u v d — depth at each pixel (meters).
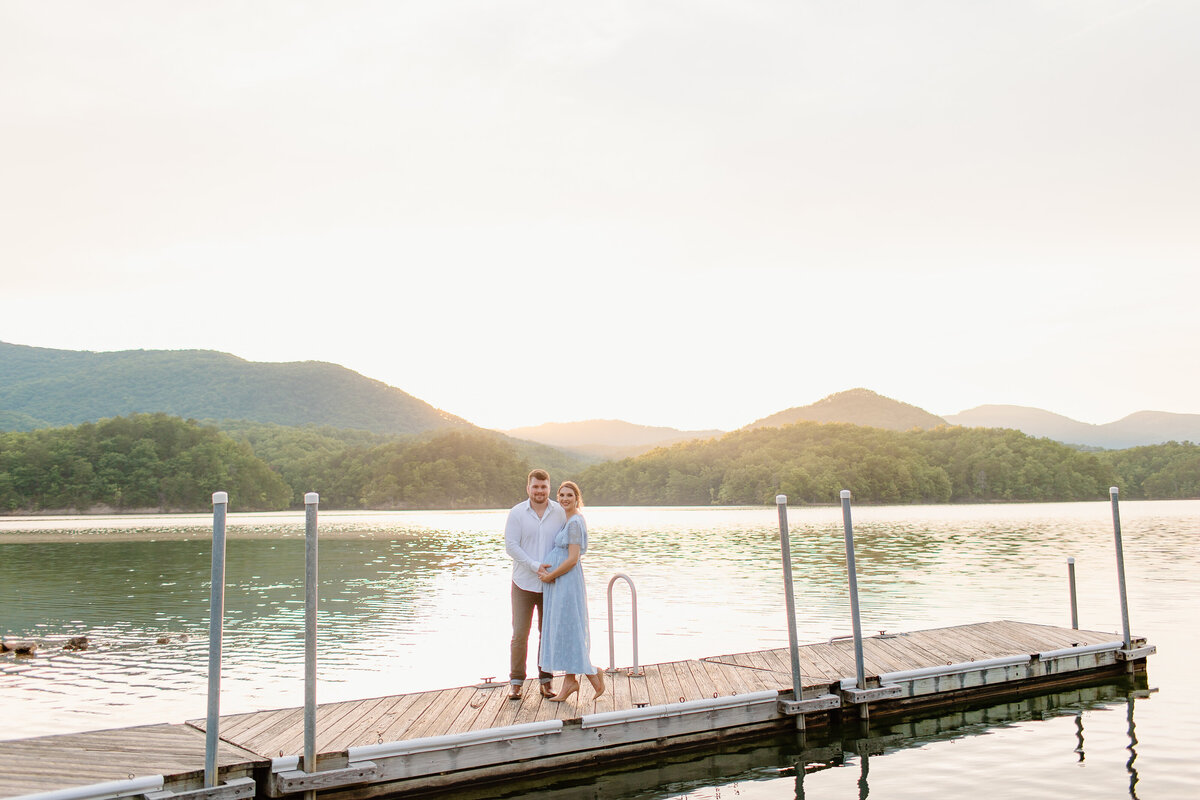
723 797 8.38
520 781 8.71
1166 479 157.38
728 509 150.00
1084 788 8.38
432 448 186.62
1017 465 160.00
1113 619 18.94
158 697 13.11
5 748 7.96
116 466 146.50
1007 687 12.23
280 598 25.34
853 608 10.84
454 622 20.72
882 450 164.62
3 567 36.09
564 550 9.44
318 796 7.68
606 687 10.37
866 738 10.27
